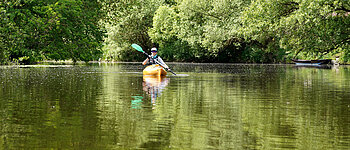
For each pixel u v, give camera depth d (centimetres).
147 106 687
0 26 2136
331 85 1179
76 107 668
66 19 2552
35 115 581
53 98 802
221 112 621
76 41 2656
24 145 401
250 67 2853
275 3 2219
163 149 392
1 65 2859
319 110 648
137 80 1373
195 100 780
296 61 3888
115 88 1045
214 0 3956
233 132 470
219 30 3753
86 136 443
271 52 4156
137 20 5000
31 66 2823
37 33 2392
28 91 948
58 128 484
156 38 4784
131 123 521
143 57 5494
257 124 521
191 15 4216
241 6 3738
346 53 2244
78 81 1302
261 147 401
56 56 2497
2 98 797
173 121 538
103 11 3100
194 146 404
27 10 2386
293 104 724
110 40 5272
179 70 2280
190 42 4159
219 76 1647
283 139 436
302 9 1934
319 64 3741
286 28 2161
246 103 734
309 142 422
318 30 2038
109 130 475
